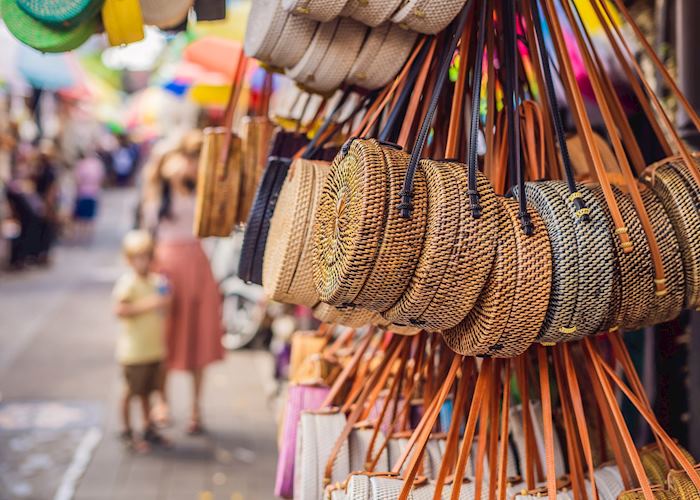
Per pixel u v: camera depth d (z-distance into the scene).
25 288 11.05
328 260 1.39
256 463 4.68
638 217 1.45
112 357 7.27
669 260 1.47
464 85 1.70
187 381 6.57
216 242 7.89
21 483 4.29
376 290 1.32
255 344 7.61
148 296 4.86
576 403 1.54
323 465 1.78
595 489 1.53
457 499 1.47
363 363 2.21
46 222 13.17
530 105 1.72
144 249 4.88
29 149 14.07
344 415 1.90
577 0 2.62
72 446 4.89
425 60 1.66
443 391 1.53
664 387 2.30
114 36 1.84
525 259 1.34
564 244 1.37
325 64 1.74
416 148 1.32
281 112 2.55
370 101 1.90
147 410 4.97
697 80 2.25
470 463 1.87
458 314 1.34
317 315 1.76
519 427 1.87
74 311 9.52
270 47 1.77
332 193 1.40
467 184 1.33
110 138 28.92
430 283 1.30
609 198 1.42
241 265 1.96
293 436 2.01
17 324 8.64
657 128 1.73
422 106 1.75
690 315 2.25
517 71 1.56
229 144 2.23
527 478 1.61
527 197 1.45
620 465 1.62
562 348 1.58
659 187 1.54
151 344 4.88
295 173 1.69
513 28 1.58
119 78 26.61
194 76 5.41
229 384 6.46
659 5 2.44
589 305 1.38
